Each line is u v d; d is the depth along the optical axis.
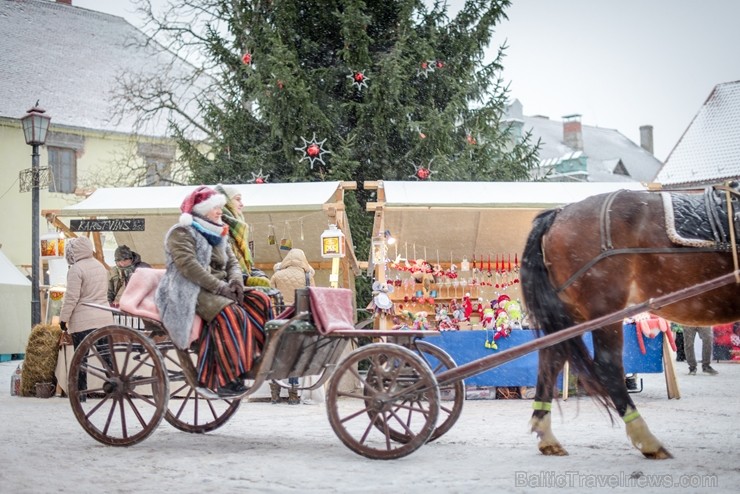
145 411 10.12
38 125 15.95
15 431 8.14
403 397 6.43
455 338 11.19
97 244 13.93
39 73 32.34
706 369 15.89
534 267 6.91
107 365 7.23
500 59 20.05
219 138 19.38
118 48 36.03
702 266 6.38
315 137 17.97
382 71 18.02
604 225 6.65
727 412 9.62
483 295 14.16
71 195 30.58
